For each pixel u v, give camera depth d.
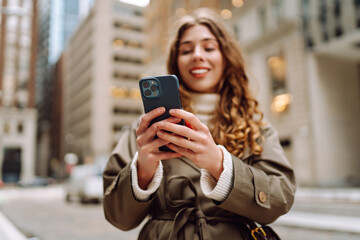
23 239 5.49
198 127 0.95
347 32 17.36
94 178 12.88
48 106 89.56
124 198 1.09
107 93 53.62
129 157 1.30
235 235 1.14
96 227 6.98
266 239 1.16
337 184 18.48
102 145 52.06
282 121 20.25
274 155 1.21
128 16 57.00
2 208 12.17
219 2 24.42
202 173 1.05
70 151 66.56
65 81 75.25
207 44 1.45
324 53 19.56
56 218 8.62
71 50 72.00
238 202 1.00
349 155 19.78
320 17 18.66
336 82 20.11
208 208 1.18
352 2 17.19
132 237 5.86
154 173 1.09
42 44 86.94
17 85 41.38
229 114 1.37
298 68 19.58
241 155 1.23
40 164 91.88
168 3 28.77
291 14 19.97
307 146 18.75
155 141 0.97
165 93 0.97
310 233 6.01
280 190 1.08
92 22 58.12
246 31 22.78
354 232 5.74
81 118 61.81
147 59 31.55
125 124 54.22
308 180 18.48
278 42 20.72
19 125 44.31
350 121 20.27
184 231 1.13
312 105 18.88
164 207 1.22
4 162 44.00
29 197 20.25
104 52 54.41
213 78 1.45
